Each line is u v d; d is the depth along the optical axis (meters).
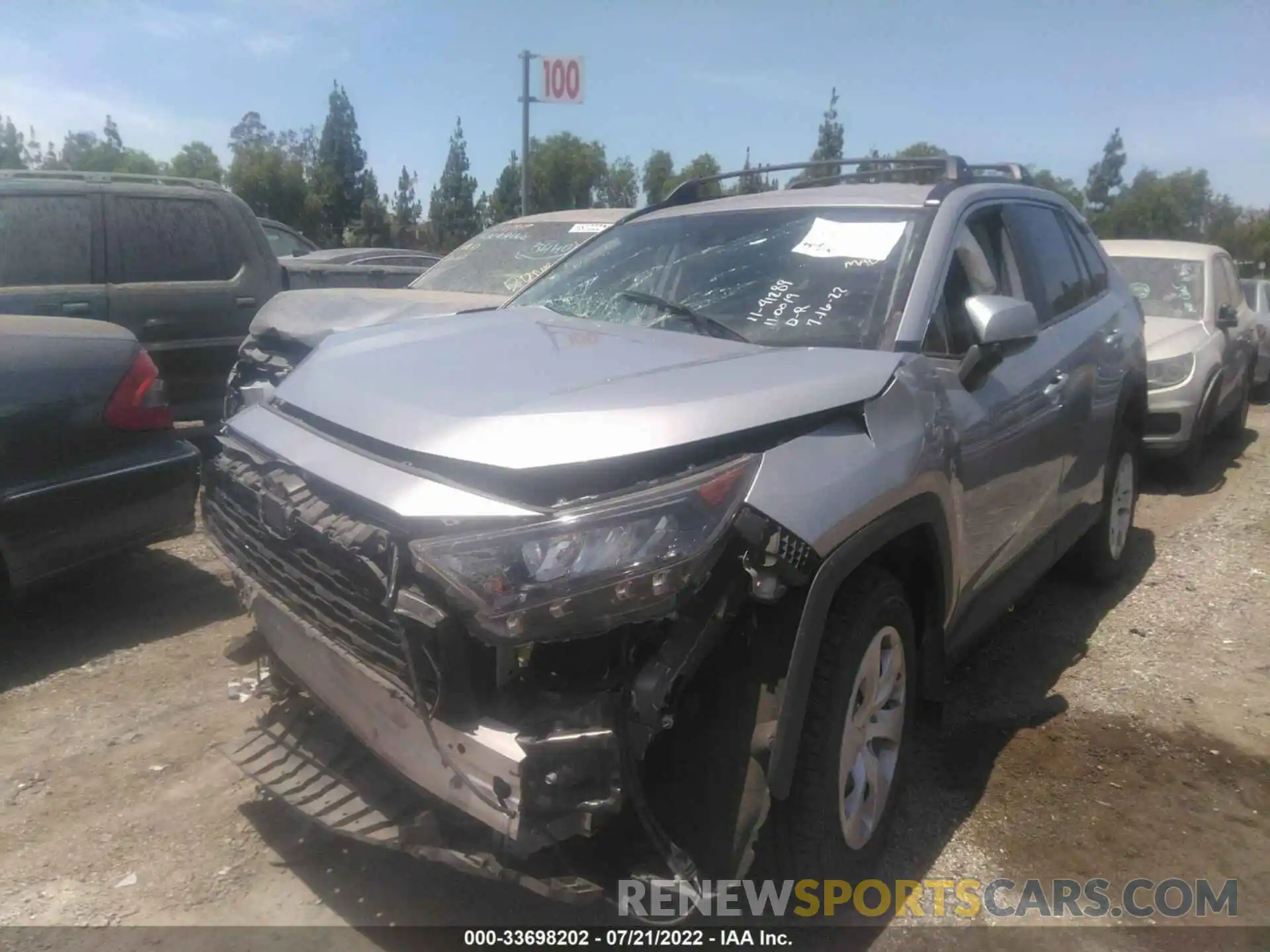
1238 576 5.61
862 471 2.56
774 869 2.55
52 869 2.99
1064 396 4.05
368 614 2.39
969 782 3.54
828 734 2.53
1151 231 64.00
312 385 2.94
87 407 4.32
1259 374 11.91
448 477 2.36
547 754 2.12
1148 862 3.15
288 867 3.02
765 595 2.29
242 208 7.28
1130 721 3.99
